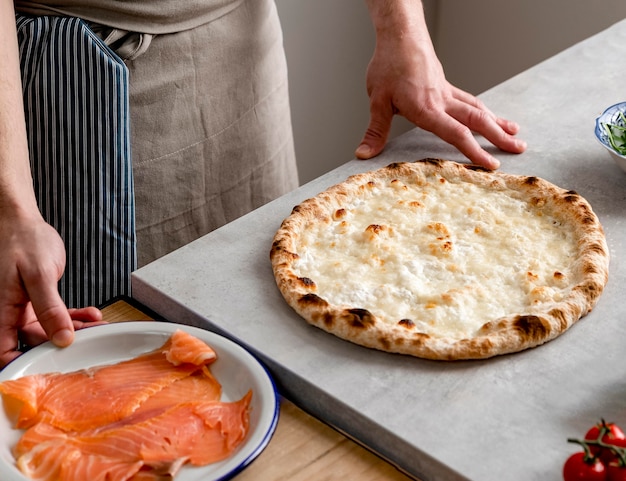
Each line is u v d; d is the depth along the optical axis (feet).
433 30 10.37
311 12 9.05
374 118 5.23
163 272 4.06
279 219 4.43
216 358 3.43
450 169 4.66
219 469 2.87
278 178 6.51
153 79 5.38
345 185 4.53
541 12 9.37
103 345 3.53
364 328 3.51
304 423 3.25
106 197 5.04
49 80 4.91
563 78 5.86
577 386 3.31
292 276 3.85
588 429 3.10
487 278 3.87
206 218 6.07
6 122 4.03
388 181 4.65
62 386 3.32
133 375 3.37
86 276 5.13
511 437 3.07
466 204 4.39
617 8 8.82
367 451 3.12
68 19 4.96
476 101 5.30
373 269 3.94
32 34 4.92
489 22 9.85
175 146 5.65
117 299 4.05
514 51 9.79
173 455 2.98
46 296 3.53
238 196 6.22
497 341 3.43
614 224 4.29
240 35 5.74
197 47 5.49
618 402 3.22
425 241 4.10
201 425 3.11
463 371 3.41
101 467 2.91
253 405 3.19
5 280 3.60
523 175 4.72
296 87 9.33
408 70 5.10
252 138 6.11
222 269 4.07
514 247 4.05
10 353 3.62
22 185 3.97
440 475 3.00
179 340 3.43
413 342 3.44
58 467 2.92
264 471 3.02
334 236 4.20
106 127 4.93
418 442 3.06
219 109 5.80
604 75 5.86
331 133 9.99
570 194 4.33
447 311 3.66
